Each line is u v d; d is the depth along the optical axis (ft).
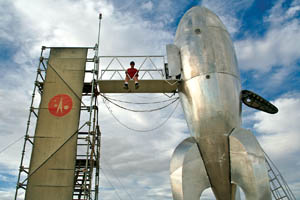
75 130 45.88
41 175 43.01
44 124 46.14
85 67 50.67
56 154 44.32
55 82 49.34
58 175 43.09
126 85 48.65
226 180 39.58
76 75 49.88
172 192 39.04
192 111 43.83
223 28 48.11
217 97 42.32
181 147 41.70
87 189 47.60
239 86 45.03
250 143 39.09
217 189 39.86
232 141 40.19
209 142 41.01
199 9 49.49
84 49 52.42
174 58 47.93
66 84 49.16
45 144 44.91
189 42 46.91
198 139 42.11
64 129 45.91
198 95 43.37
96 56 51.80
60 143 44.98
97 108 52.11
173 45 48.91
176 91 52.34
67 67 50.57
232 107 42.57
